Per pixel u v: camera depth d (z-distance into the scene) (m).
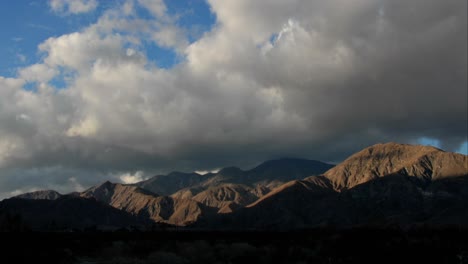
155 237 78.62
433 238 61.44
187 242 70.00
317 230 88.88
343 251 58.66
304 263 53.38
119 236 80.12
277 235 83.12
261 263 54.62
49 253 52.06
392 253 55.25
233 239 76.81
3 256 48.12
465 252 55.56
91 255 58.41
